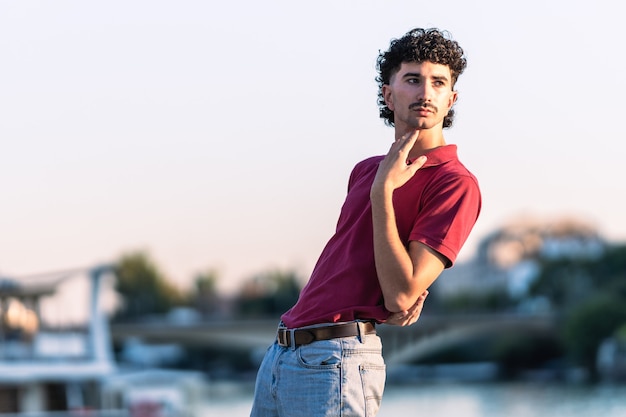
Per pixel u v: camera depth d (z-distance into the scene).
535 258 177.38
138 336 82.06
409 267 4.57
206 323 80.81
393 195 4.82
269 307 168.50
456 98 5.04
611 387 97.50
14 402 37.50
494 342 145.75
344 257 4.84
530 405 78.88
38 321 38.25
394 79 4.93
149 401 40.44
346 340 4.74
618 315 112.81
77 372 38.34
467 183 4.77
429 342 78.62
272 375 4.90
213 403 83.44
